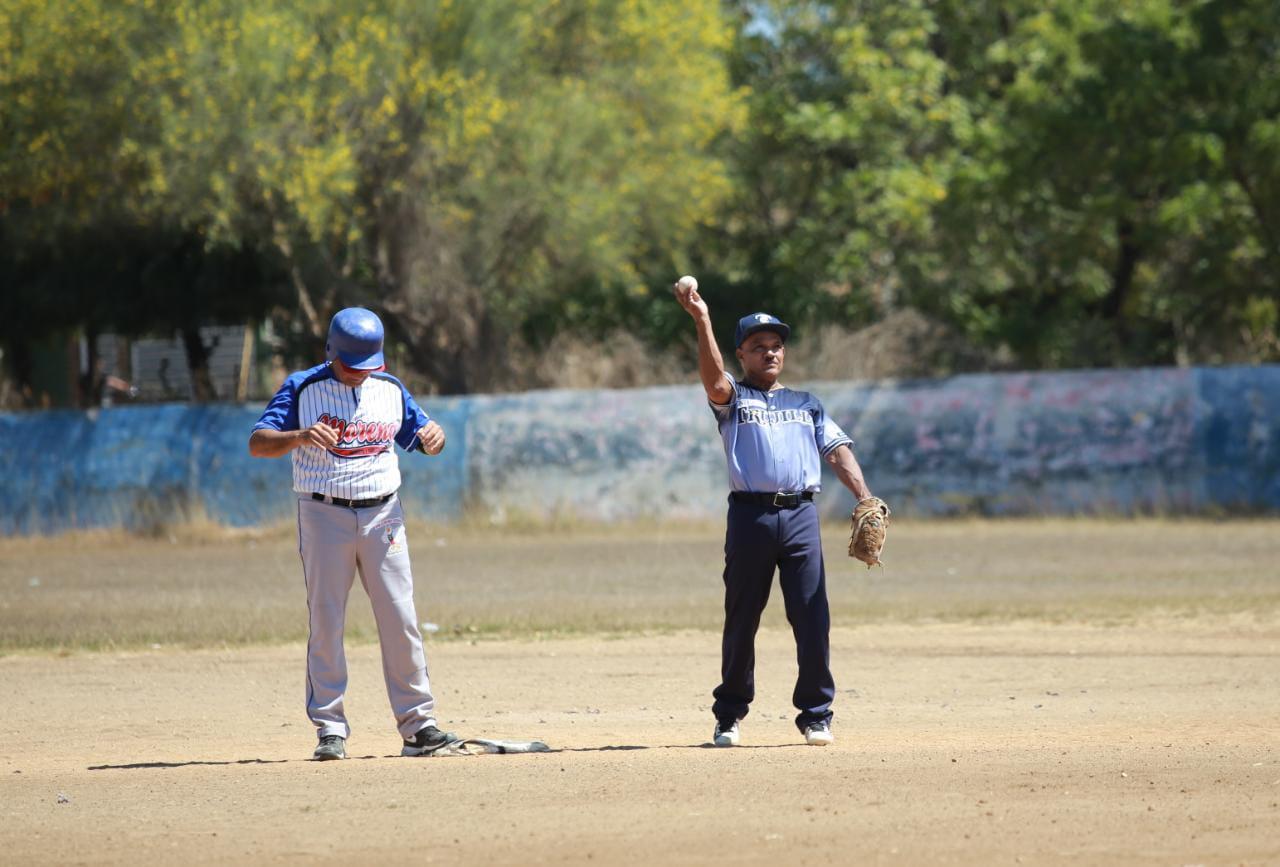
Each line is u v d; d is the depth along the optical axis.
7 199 106.19
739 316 135.12
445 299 114.38
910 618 54.44
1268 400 102.62
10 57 96.19
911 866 18.83
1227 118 110.62
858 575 71.00
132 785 25.45
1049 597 60.34
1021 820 21.30
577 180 112.56
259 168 96.31
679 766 26.02
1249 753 27.11
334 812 22.64
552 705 36.75
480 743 29.30
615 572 74.06
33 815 22.91
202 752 30.39
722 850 19.72
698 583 68.44
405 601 28.81
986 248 127.62
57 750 30.80
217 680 41.75
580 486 104.81
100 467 103.56
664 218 121.56
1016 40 132.38
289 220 103.19
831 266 129.38
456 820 21.86
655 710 35.84
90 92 96.75
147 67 95.94
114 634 51.09
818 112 129.50
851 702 36.50
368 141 103.56
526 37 111.94
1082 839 20.14
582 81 116.25
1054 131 114.88
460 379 116.31
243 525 102.94
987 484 105.00
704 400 104.69
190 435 103.44
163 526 101.38
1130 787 23.64
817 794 23.23
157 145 97.75
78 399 128.38
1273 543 84.38
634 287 124.94
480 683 40.62
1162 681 39.44
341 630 28.66
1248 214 119.12
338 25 102.69
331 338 28.34
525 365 121.56
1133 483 103.56
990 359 119.56
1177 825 20.91
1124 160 114.06
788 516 28.86
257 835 21.17
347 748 30.73
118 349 144.38
